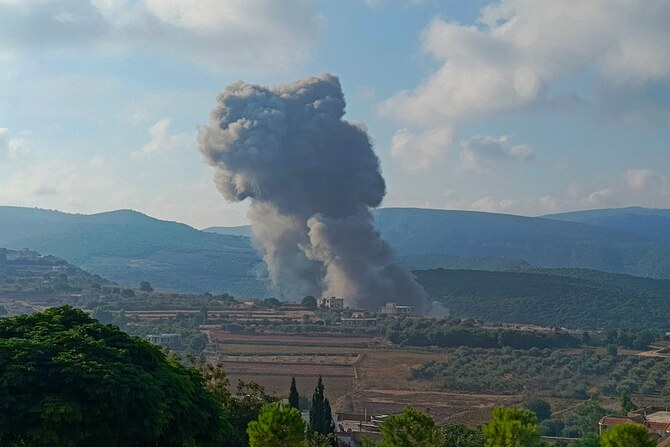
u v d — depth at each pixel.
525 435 46.00
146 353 52.00
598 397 162.62
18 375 44.97
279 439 45.47
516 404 158.50
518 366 196.00
